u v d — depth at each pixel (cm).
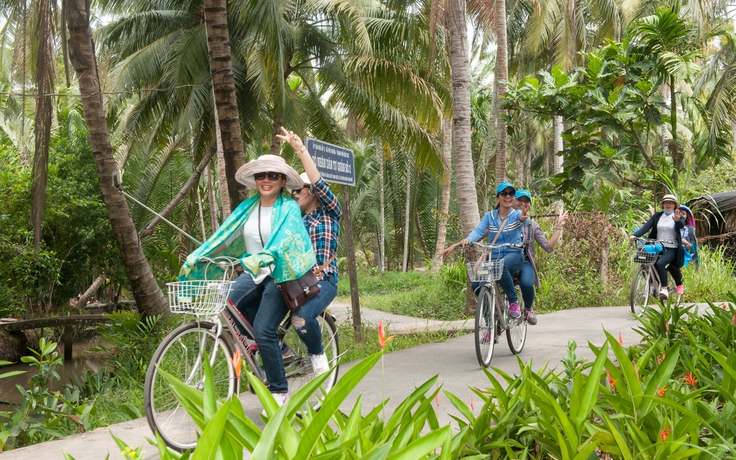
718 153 1862
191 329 389
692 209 1573
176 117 1697
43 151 906
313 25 1658
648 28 1319
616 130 1345
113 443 411
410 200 3275
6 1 908
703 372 391
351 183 823
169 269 2153
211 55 907
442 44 1591
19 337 1488
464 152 1075
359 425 242
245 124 1714
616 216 1489
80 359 1401
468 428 279
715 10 2106
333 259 443
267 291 407
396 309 1506
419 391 268
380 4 1675
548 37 2266
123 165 1883
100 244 1697
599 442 274
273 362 401
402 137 1805
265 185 407
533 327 869
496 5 1494
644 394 292
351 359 742
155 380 377
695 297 1191
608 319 934
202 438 180
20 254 1507
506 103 1416
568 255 1252
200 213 2556
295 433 224
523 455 276
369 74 1633
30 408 517
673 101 1451
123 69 1580
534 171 4066
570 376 366
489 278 574
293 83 2125
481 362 582
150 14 1655
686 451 242
